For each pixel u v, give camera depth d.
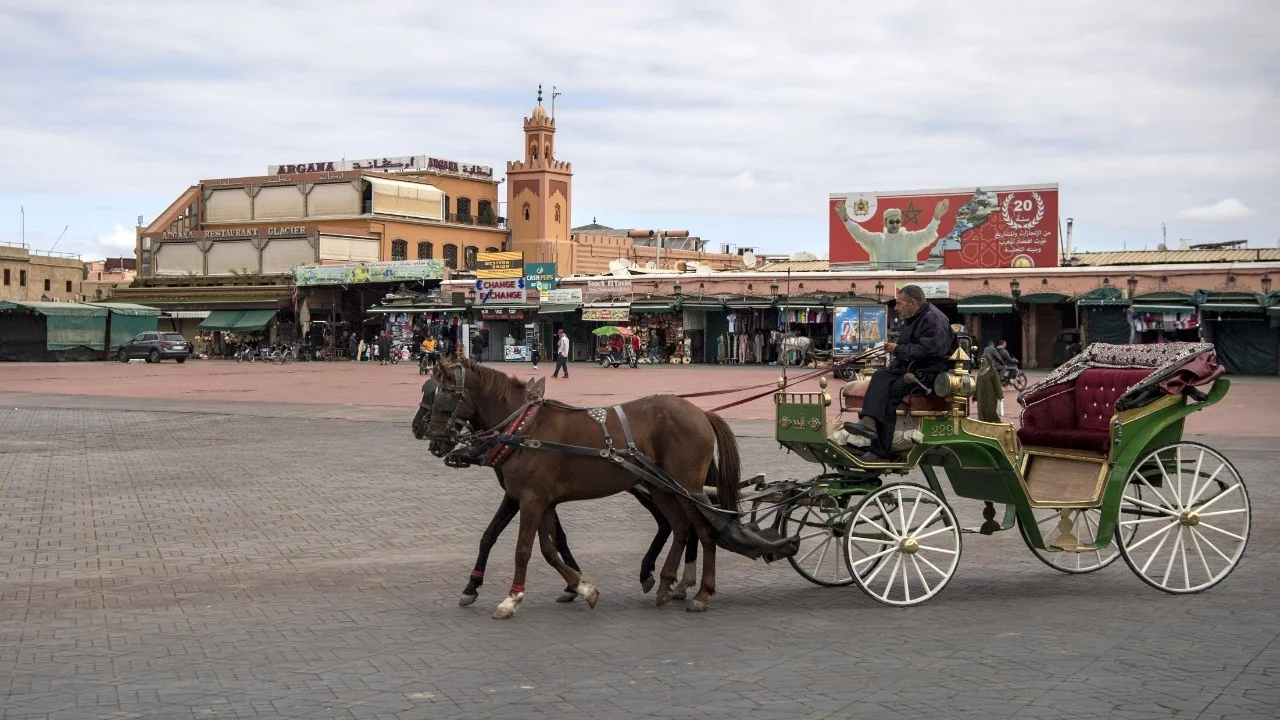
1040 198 56.22
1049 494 10.16
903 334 9.62
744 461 18.80
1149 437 9.69
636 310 58.50
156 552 11.75
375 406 31.17
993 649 7.84
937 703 6.62
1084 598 9.57
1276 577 10.29
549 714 6.48
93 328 71.12
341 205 82.19
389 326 67.19
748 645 8.04
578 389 35.62
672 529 9.72
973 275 52.81
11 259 87.62
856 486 9.69
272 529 13.07
